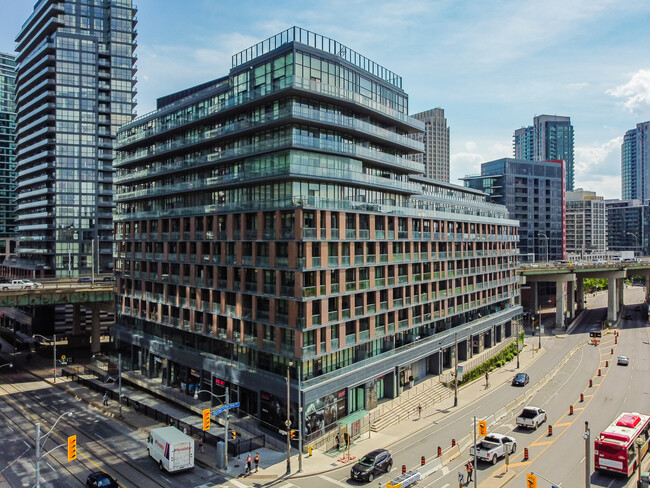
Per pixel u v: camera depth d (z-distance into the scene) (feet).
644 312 459.73
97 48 432.66
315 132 187.42
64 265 417.69
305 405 161.27
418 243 231.09
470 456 143.74
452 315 260.21
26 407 205.46
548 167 611.47
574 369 265.54
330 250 178.09
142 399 209.46
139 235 261.44
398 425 180.24
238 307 191.21
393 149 236.02
